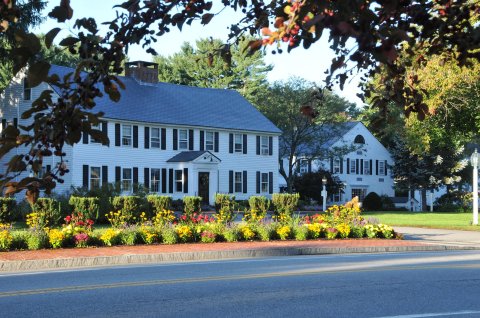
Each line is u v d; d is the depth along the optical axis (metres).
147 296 10.41
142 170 45.44
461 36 3.10
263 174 53.81
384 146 74.19
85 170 41.50
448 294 10.86
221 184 50.50
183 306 9.52
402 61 3.91
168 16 3.09
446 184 63.84
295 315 8.89
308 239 22.12
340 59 2.71
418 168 62.09
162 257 16.77
